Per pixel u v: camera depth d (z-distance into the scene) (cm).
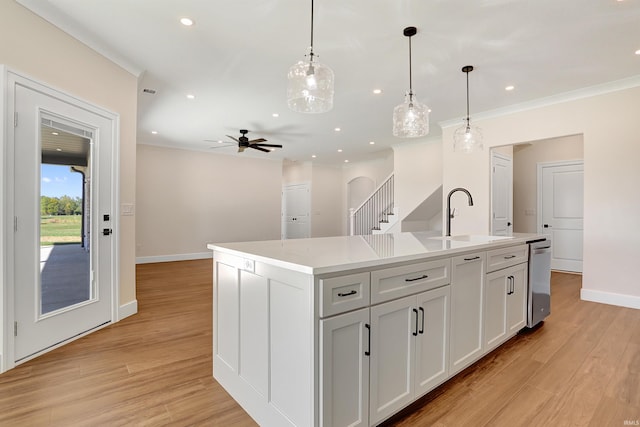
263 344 162
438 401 183
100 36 271
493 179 496
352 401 143
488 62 315
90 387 196
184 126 548
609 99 368
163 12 240
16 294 220
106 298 301
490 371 217
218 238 767
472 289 215
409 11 236
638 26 254
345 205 993
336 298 136
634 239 353
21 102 222
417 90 386
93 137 285
